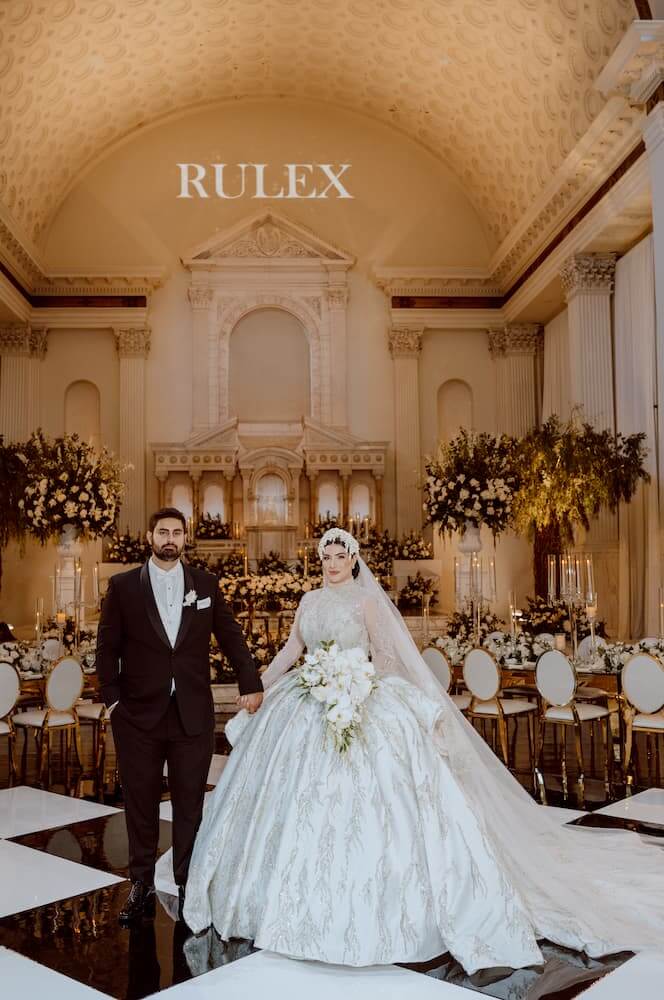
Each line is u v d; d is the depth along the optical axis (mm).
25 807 6125
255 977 3381
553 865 4191
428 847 3617
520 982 3312
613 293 13906
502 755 7387
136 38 15281
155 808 4078
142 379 17891
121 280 17812
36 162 16031
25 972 3467
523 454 11875
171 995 3252
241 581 11453
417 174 18672
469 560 12203
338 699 3727
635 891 4074
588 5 11484
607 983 3289
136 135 18297
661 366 9797
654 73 9555
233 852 3902
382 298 18562
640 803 6031
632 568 12656
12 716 7199
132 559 15312
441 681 7500
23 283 17094
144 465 17750
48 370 18016
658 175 9805
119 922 3963
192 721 4023
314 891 3527
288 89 18203
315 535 16594
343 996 3219
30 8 13023
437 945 3551
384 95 17578
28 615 16328
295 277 18453
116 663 4074
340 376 18234
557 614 11078
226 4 15227
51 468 11148
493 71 14742
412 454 18062
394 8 14961
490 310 18328
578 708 7004
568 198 13625
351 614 4246
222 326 18328
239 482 17312
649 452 12492
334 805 3631
